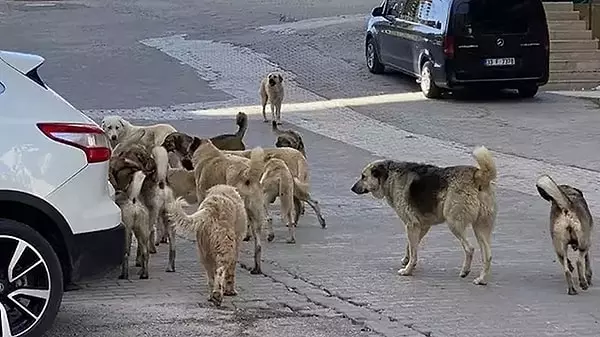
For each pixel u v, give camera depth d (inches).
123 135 458.0
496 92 840.3
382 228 417.4
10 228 232.7
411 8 846.5
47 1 1462.8
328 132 673.0
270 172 384.8
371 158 586.9
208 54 1003.9
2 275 233.8
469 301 298.8
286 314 278.7
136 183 318.0
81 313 276.2
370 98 807.7
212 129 669.9
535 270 343.3
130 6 1393.9
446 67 771.4
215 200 294.2
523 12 773.9
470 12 767.1
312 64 954.1
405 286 317.4
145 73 911.0
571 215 311.3
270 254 366.0
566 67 897.5
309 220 434.9
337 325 267.4
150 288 309.9
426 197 329.1
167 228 339.9
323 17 1234.6
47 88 246.1
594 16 930.1
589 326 271.4
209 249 290.7
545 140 636.1
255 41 1069.1
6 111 235.3
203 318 272.1
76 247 241.9
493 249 376.2
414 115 733.9
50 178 237.1
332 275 331.6
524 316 281.9
